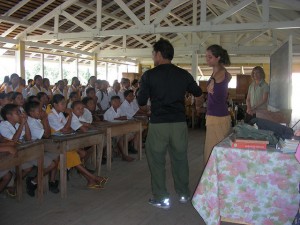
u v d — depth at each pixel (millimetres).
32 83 7172
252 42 14406
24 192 3668
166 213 3135
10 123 3357
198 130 9344
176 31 7473
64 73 12945
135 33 7859
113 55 13086
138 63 17078
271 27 6930
